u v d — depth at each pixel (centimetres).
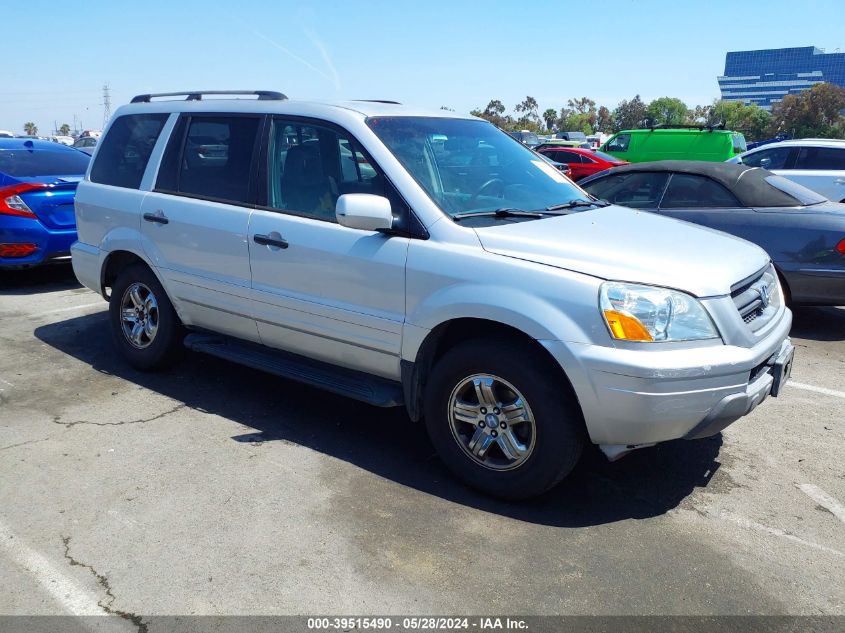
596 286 315
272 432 431
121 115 541
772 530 331
